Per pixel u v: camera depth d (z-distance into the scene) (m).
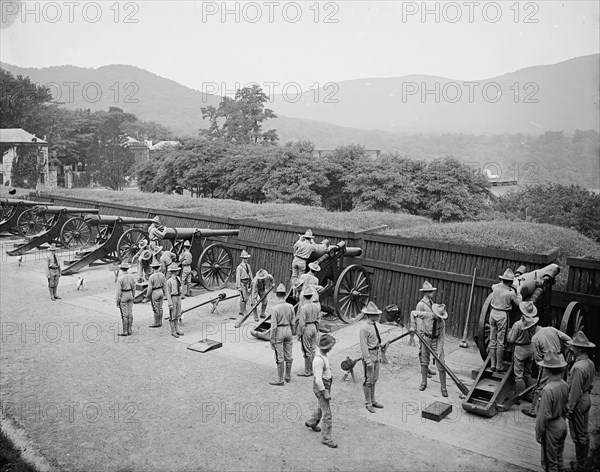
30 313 16.53
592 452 7.81
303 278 13.73
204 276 19.23
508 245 14.26
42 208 26.33
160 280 14.94
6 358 12.55
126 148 79.50
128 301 14.05
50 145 68.50
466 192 34.47
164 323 15.40
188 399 10.23
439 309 10.41
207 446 8.46
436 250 14.78
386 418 9.36
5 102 67.19
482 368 10.28
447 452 8.23
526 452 8.22
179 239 18.88
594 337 11.72
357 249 15.93
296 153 42.88
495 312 10.23
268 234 19.67
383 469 7.77
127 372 11.63
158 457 8.16
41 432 8.99
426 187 35.53
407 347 13.10
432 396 10.30
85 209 27.59
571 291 12.20
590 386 7.61
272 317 10.82
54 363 12.21
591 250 15.51
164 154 59.41
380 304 15.74
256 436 8.76
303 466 7.86
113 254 24.39
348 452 8.24
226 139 67.69
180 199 29.89
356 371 11.62
